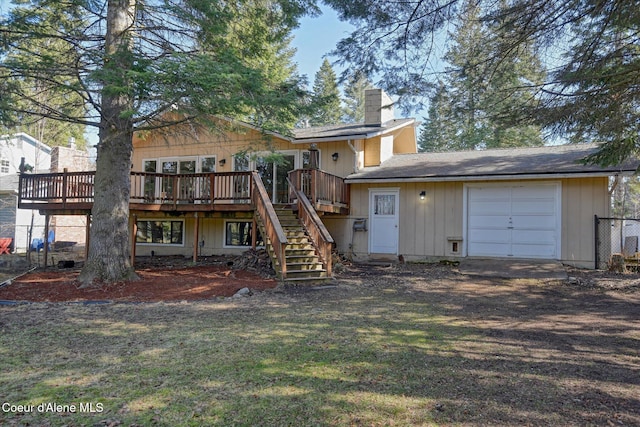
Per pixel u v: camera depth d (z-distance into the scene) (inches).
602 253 442.3
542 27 223.5
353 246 560.1
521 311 270.7
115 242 359.3
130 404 132.3
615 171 414.3
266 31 398.3
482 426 117.9
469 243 502.3
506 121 271.3
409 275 425.1
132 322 237.8
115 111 352.2
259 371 160.9
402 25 241.0
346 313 262.2
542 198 470.3
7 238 791.7
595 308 279.1
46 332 216.2
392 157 643.5
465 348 191.2
